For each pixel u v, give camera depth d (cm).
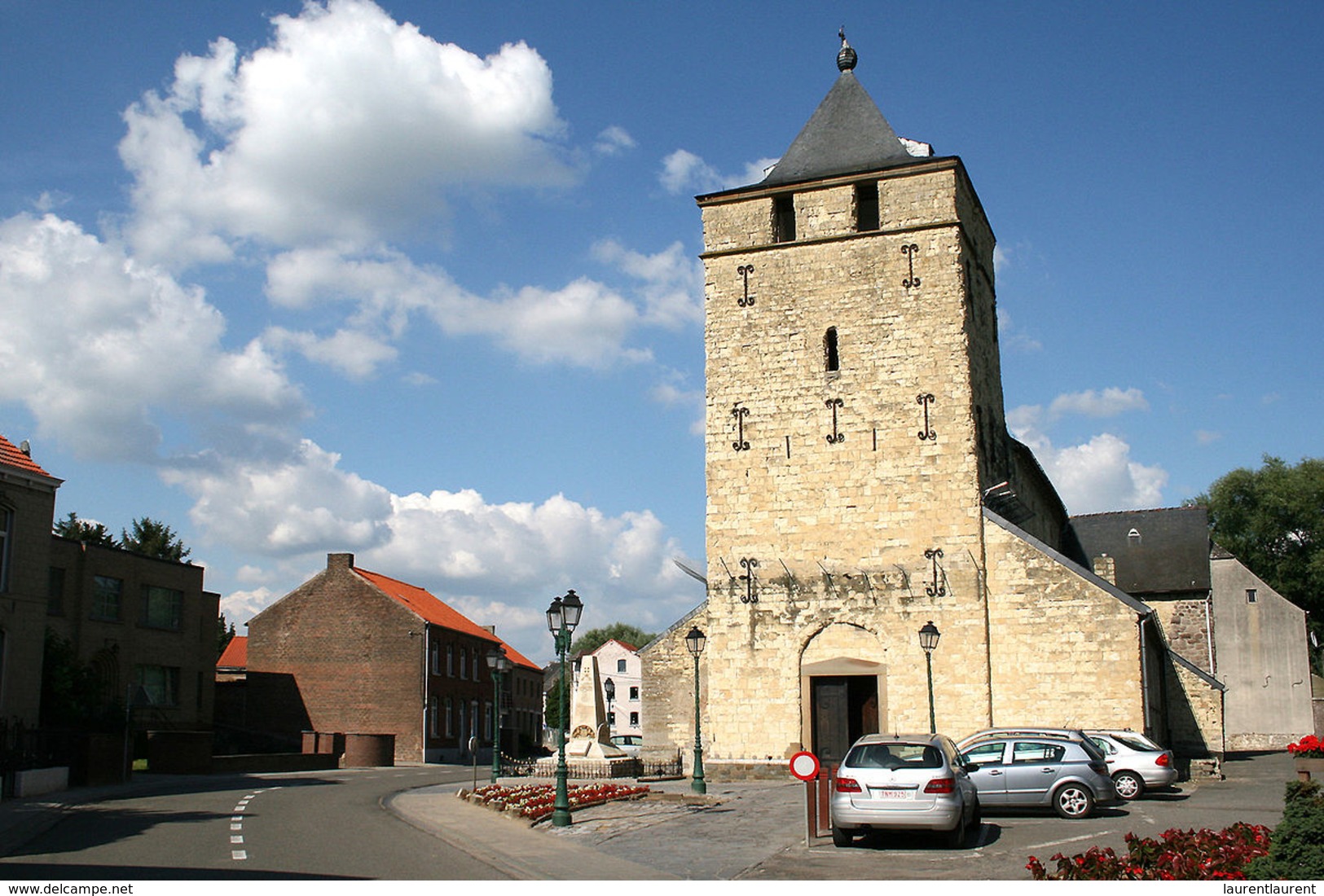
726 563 3116
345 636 5641
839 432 3077
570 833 1858
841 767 1681
